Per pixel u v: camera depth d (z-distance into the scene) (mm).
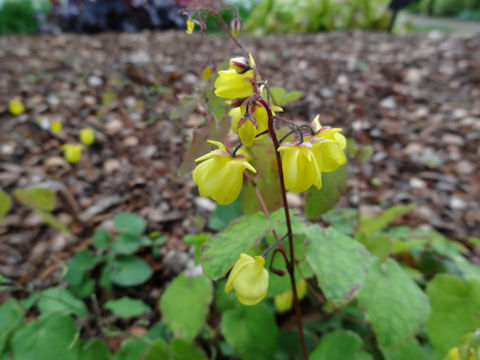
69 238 307
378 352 202
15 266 278
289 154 109
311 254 137
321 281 130
